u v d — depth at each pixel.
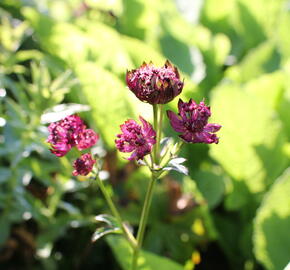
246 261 0.52
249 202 0.53
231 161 0.52
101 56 0.57
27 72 0.62
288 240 0.46
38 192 0.52
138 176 0.51
